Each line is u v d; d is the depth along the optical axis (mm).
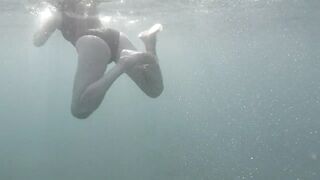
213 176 34281
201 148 56906
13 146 95812
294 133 66688
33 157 62750
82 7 5137
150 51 4957
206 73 60594
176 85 77438
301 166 38031
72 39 5184
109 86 4387
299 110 76000
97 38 4891
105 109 107875
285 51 37156
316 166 37594
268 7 18484
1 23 21547
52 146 72188
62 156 53469
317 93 72125
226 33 27078
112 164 37469
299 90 72125
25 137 108188
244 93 76750
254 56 41031
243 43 32344
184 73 62125
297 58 41375
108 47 4957
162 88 5062
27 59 39125
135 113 110062
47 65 45000
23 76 54500
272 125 72875
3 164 50344
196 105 86812
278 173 36469
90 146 55594
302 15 21188
